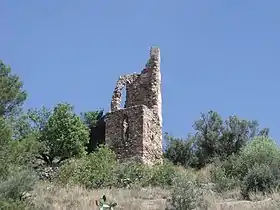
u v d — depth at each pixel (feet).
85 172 101.96
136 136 138.31
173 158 163.53
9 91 127.03
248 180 87.76
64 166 108.78
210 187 94.17
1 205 61.05
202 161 163.32
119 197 83.35
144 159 135.54
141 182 102.94
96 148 147.13
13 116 132.16
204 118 171.42
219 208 70.64
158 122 144.36
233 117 169.37
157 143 142.10
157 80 149.18
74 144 141.18
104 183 100.58
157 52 152.15
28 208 65.26
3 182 74.33
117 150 139.64
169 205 68.85
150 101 146.72
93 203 77.15
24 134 136.05
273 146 120.16
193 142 167.63
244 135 165.58
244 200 82.38
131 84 151.74
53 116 143.13
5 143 95.96
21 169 88.02
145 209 73.10
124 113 141.79
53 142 140.26
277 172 89.76
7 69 132.36
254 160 111.55
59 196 84.07
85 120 162.30
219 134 167.84
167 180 102.32
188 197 68.08
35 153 112.78
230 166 114.62
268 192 84.38
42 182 97.35
